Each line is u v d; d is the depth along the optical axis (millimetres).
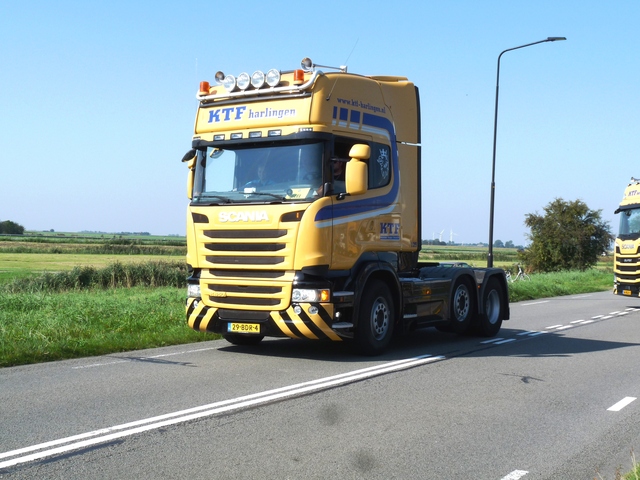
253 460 5250
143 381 8258
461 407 7191
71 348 10328
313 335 9516
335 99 9906
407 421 6543
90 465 5070
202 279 10172
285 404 7145
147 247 90938
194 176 10438
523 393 7977
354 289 10031
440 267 12938
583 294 31312
